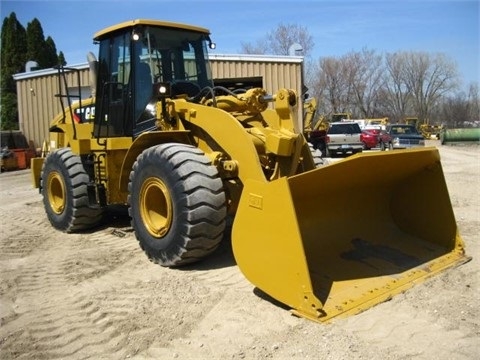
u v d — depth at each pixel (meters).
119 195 6.47
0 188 13.04
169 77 6.19
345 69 55.22
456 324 3.62
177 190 4.84
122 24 6.16
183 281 4.69
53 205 7.36
